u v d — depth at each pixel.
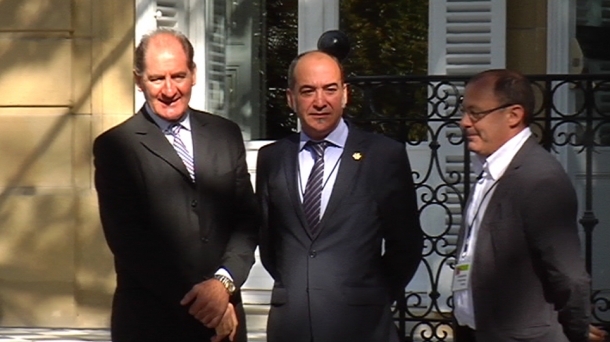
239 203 4.35
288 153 4.39
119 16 7.00
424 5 7.04
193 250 4.17
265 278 7.03
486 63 6.77
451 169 6.66
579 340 3.90
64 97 7.04
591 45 6.78
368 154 4.31
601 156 6.64
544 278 3.89
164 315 4.16
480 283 3.93
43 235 7.05
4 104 7.07
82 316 7.05
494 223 3.91
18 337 6.79
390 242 4.36
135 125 4.21
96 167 4.21
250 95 7.37
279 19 7.31
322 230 4.27
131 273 4.16
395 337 4.38
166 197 4.16
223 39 7.37
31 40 7.05
